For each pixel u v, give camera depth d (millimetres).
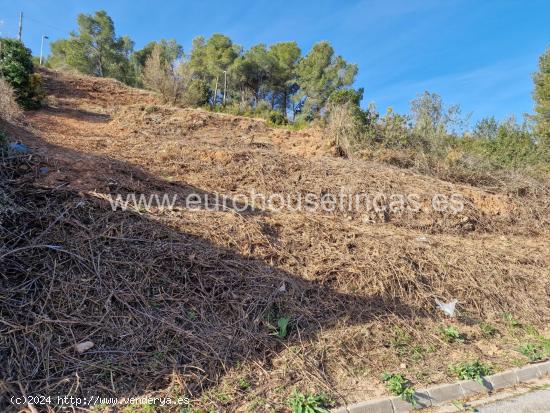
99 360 2670
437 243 5418
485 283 4676
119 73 28812
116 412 2373
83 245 3430
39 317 2785
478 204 7090
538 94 19141
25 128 7004
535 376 3336
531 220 7215
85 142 6965
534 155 9539
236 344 3045
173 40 34938
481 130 10680
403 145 9023
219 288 3518
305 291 3783
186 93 13867
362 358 3207
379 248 4719
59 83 13805
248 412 2508
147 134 8562
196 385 2652
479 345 3693
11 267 3064
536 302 4668
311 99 27250
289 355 3064
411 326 3736
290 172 6781
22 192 3816
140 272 3393
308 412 2529
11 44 9711
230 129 10344
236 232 4285
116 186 4633
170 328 3010
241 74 29969
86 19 30203
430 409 2812
